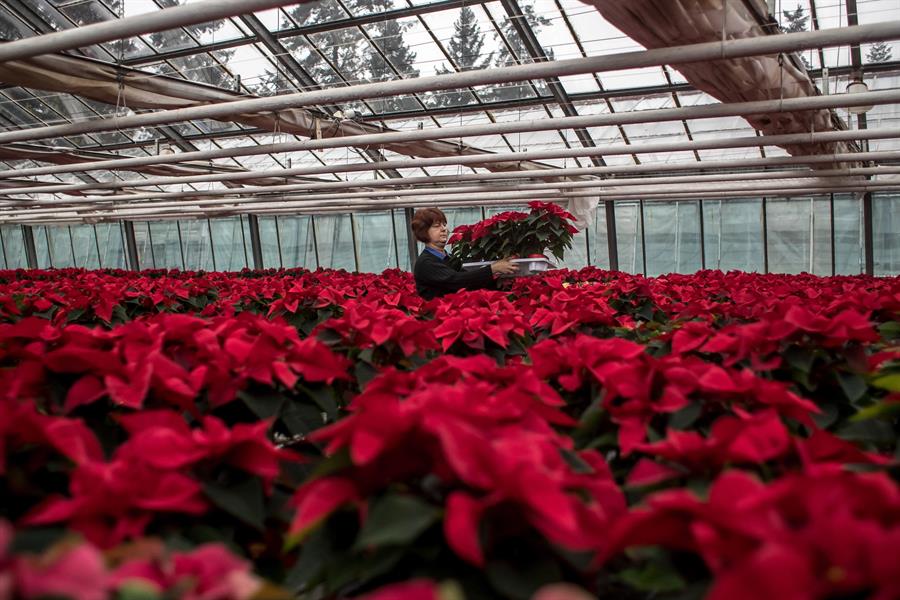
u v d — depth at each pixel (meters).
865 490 0.74
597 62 6.68
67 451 0.99
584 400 1.64
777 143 9.63
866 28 5.82
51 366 1.39
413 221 4.64
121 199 17.45
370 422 0.90
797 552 0.65
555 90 11.82
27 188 15.94
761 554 0.62
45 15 10.33
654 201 18.17
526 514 0.82
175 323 1.68
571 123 8.85
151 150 16.12
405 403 1.07
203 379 1.42
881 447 1.44
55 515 0.89
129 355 1.53
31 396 1.39
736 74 7.51
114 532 0.91
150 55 11.48
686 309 2.65
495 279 4.52
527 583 0.84
